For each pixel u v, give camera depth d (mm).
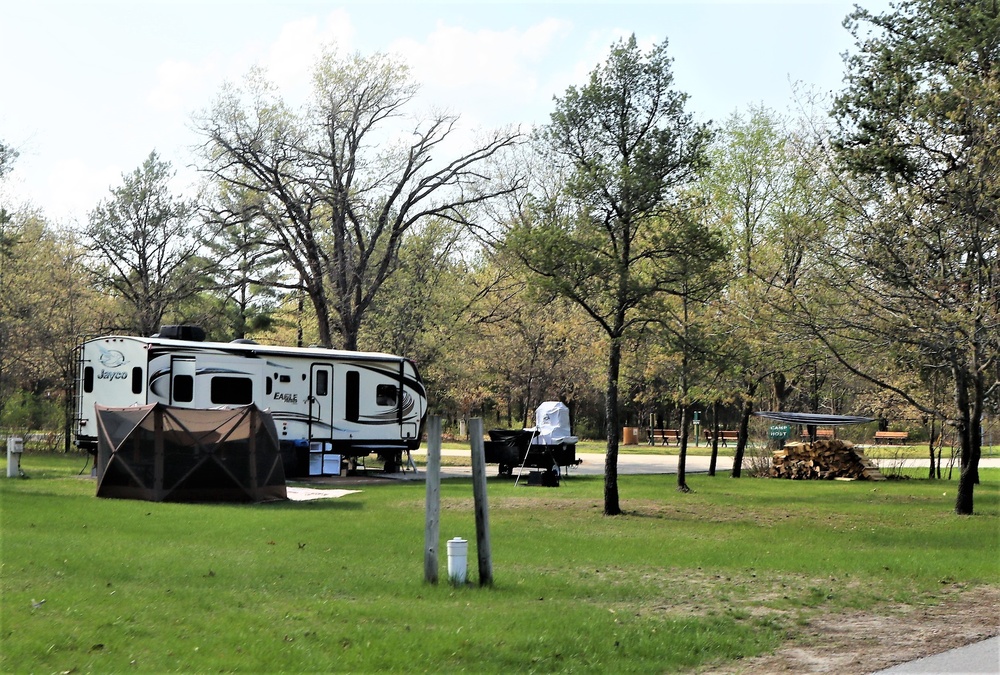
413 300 40062
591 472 32500
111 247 42812
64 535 13484
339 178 37438
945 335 18391
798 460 31891
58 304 36594
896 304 19266
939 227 18797
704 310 23281
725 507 21250
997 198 18469
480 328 43906
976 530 17578
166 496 18828
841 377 25906
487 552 10672
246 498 19297
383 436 29391
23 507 16656
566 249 18781
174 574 10609
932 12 21031
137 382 25281
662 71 19594
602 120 19797
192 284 37750
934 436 33219
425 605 9391
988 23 19438
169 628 8070
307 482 26469
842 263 20344
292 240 37719
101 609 8578
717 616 9703
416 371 30125
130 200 42594
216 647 7590
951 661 8180
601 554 13633
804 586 11500
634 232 19984
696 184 31297
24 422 39156
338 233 37719
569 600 10156
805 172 24234
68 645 7457
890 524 18531
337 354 28562
